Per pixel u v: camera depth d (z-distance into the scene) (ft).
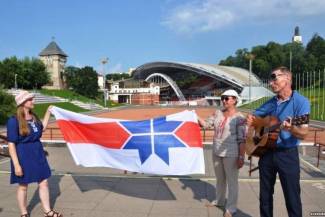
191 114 21.11
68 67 421.18
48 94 316.81
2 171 30.22
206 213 19.75
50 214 18.69
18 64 349.61
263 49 481.46
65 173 29.96
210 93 452.35
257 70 476.54
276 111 15.14
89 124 21.71
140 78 543.39
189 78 503.61
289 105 14.70
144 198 22.52
